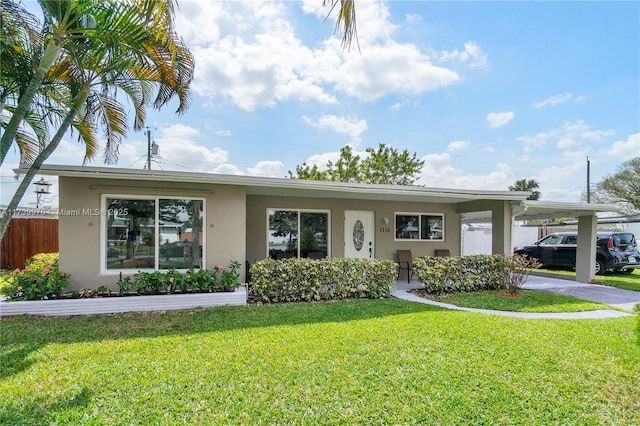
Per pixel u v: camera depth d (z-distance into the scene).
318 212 10.16
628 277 11.66
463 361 3.89
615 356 4.12
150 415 2.79
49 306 5.98
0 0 3.59
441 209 11.38
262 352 4.12
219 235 7.39
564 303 7.29
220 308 6.51
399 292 8.54
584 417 2.84
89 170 6.21
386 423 2.73
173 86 5.46
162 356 3.99
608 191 22.56
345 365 3.76
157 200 7.08
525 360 3.95
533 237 17.53
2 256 11.30
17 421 2.70
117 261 6.86
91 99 5.89
